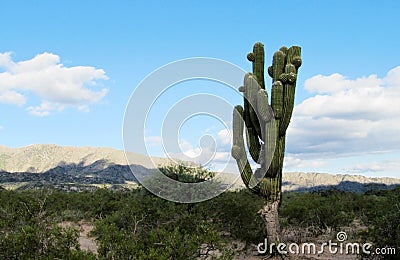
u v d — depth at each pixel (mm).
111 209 18969
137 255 6566
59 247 6797
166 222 12445
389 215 8688
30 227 6941
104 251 6852
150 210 12609
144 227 12320
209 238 7293
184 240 7156
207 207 12867
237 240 11500
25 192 17938
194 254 7309
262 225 10938
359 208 20031
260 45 10031
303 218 13148
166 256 6469
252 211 11883
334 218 13414
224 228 12531
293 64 9734
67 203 20484
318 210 13438
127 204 15500
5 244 6656
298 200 17078
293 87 9539
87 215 19578
